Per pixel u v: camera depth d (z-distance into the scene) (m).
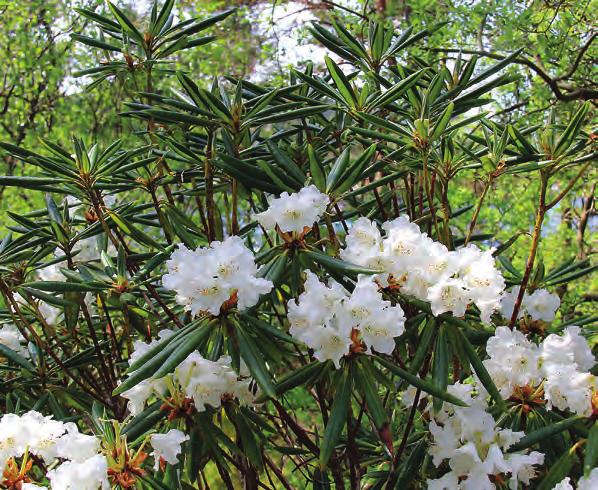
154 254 1.34
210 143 1.21
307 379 1.03
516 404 1.06
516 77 1.23
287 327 1.43
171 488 0.99
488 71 1.24
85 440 0.98
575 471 1.07
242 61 2.71
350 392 0.99
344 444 1.32
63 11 2.87
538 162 1.11
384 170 1.31
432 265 1.02
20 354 1.42
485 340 1.14
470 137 1.32
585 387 0.99
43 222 1.36
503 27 1.86
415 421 1.24
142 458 0.99
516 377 1.04
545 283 1.28
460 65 1.28
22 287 1.25
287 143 1.41
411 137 1.11
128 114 1.16
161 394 1.04
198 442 1.06
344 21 2.10
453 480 1.02
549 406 1.02
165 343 0.99
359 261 1.03
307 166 1.34
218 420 1.12
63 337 1.50
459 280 1.01
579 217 2.43
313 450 1.19
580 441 0.98
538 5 1.89
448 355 1.03
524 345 1.06
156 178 1.33
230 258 0.96
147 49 1.36
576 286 2.05
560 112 1.92
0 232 2.60
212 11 2.69
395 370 1.00
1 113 3.01
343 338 0.96
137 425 1.03
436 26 1.80
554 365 1.01
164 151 1.35
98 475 0.94
